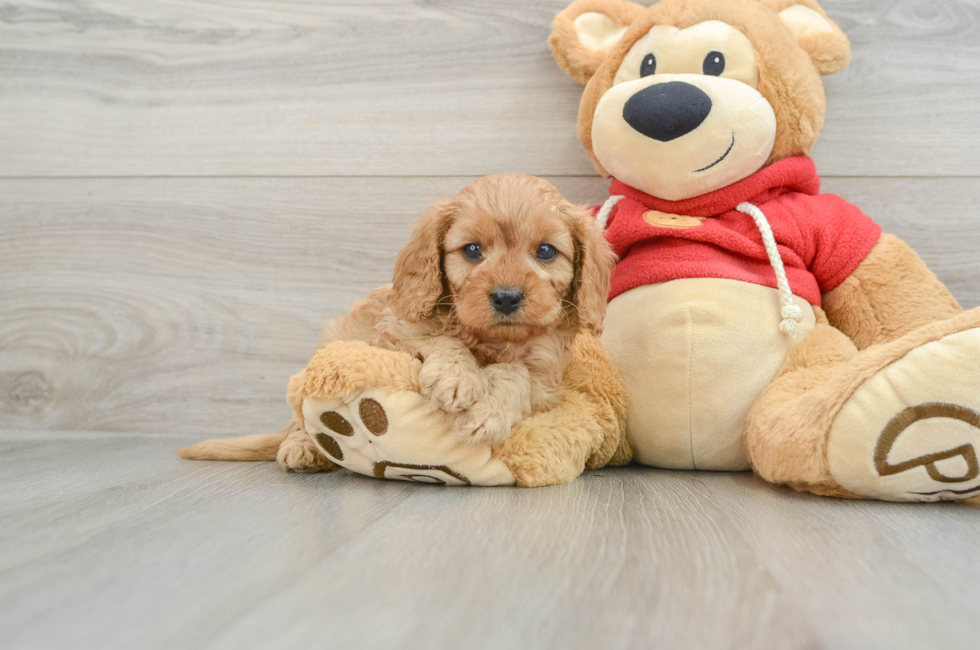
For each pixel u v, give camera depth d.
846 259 1.78
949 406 1.26
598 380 1.74
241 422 2.39
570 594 0.85
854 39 2.14
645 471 1.79
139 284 2.41
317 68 2.36
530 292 1.47
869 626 0.76
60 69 2.43
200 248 2.40
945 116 2.13
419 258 1.61
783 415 1.50
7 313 2.45
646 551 1.03
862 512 1.29
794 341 1.68
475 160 2.31
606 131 1.83
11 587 0.87
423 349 1.55
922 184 2.14
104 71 2.42
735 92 1.73
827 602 0.83
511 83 2.29
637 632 0.74
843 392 1.35
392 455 1.47
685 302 1.70
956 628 0.76
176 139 2.41
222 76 2.39
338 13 2.35
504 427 1.45
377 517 1.22
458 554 1.00
